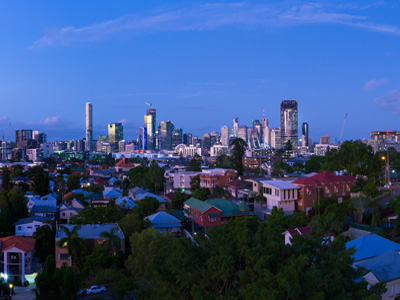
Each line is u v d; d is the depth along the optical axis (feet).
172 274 123.03
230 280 113.50
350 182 351.67
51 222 349.82
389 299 153.17
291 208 337.93
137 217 312.71
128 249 283.18
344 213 285.02
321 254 121.70
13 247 260.21
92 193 508.12
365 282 117.08
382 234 242.58
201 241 135.54
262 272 104.27
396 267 162.09
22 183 606.14
